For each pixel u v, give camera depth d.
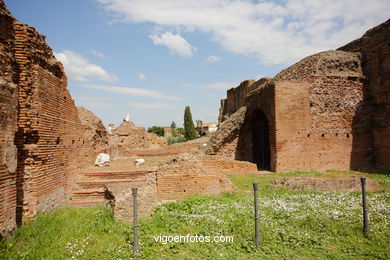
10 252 4.93
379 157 17.25
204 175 10.12
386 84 17.02
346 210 7.76
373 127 17.66
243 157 20.02
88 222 6.80
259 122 20.12
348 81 17.77
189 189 9.98
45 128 7.45
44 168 7.35
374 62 17.92
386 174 14.66
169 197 9.88
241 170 15.38
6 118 5.54
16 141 6.46
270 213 7.55
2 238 5.19
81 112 17.39
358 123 17.58
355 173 15.13
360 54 18.92
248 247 5.25
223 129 19.52
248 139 20.16
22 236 5.68
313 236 5.85
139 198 7.36
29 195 6.64
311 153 16.39
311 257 4.91
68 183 9.59
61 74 8.88
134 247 5.14
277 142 15.93
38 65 7.15
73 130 10.48
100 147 18.64
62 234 5.93
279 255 5.00
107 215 7.32
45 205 7.35
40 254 4.90
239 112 19.80
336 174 14.57
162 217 7.22
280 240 5.64
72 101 10.34
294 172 15.61
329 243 5.56
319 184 10.84
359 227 6.30
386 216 7.13
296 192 10.30
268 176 14.28
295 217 7.08
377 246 5.38
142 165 14.80
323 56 17.95
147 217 7.35
